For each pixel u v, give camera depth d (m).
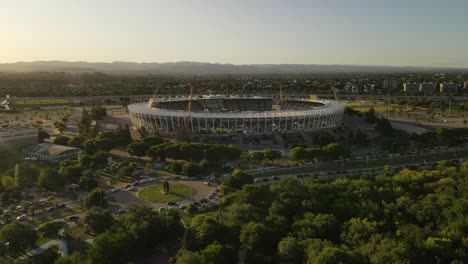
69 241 138.38
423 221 144.25
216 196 185.12
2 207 174.12
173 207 169.12
